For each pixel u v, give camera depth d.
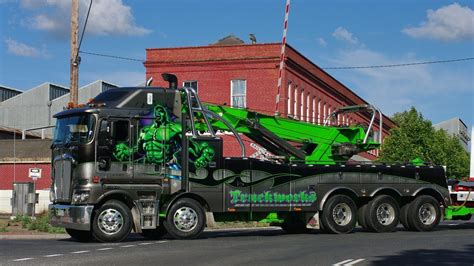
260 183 19.28
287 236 19.80
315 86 50.50
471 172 23.36
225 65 44.78
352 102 61.91
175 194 18.02
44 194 35.31
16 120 69.00
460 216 23.05
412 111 58.97
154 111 17.77
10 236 19.67
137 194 17.48
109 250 14.88
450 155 64.31
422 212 22.02
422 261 12.86
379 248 15.48
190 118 18.36
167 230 17.95
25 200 27.20
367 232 21.53
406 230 22.45
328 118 23.88
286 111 44.12
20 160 44.97
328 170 20.56
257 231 22.92
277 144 21.22
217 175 18.58
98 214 17.06
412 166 22.03
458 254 14.20
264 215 19.86
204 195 18.36
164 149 17.81
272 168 19.58
